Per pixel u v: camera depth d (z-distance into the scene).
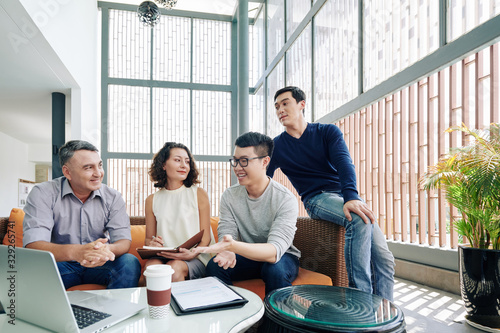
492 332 1.87
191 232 1.85
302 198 2.14
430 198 2.97
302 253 1.95
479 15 2.41
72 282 1.66
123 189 6.66
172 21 7.06
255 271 1.72
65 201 1.73
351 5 3.95
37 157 10.09
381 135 3.55
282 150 2.19
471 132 2.14
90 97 5.88
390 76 3.29
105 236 1.88
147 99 6.86
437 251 2.85
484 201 1.90
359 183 3.89
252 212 1.76
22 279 0.95
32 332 0.94
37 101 5.86
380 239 1.83
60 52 4.13
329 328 0.92
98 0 6.66
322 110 4.65
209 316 1.05
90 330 0.92
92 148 1.69
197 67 7.11
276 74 6.34
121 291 1.32
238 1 5.94
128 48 6.81
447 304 2.40
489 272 1.89
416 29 3.01
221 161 7.09
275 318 1.03
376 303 1.11
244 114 5.84
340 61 4.18
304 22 5.10
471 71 2.57
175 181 1.93
